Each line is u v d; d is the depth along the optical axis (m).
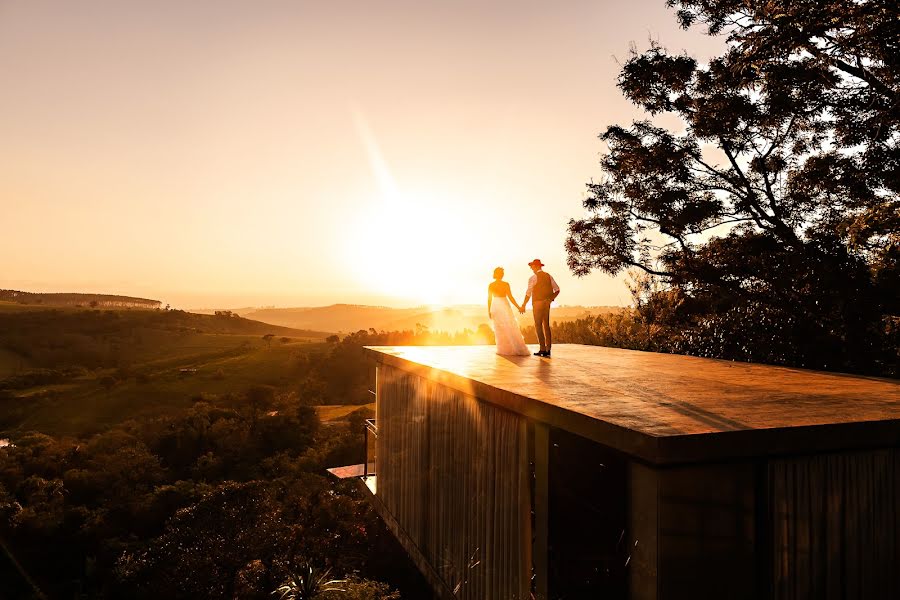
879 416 3.94
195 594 17.53
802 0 10.14
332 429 49.22
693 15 14.32
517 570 5.25
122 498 33.88
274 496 21.73
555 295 9.24
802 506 3.71
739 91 14.70
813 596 3.70
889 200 12.41
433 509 7.63
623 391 5.15
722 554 3.56
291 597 9.62
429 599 8.56
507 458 5.48
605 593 4.22
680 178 16.11
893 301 11.62
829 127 14.47
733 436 3.44
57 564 28.88
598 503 4.40
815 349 12.17
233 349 123.12
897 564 3.93
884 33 9.88
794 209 15.27
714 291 16.06
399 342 99.62
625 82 16.33
